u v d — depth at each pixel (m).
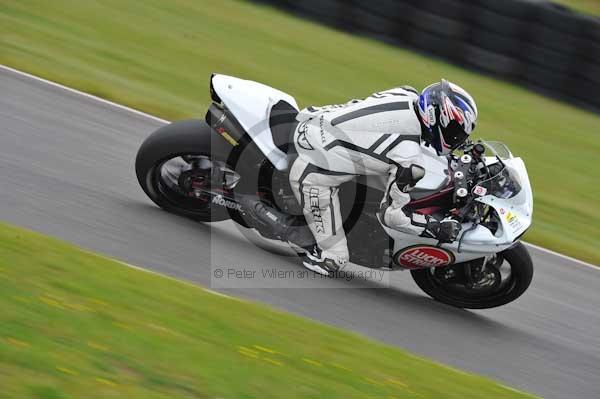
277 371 15.49
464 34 45.81
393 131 19.92
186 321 16.48
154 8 45.25
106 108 30.34
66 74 32.84
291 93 37.94
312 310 19.52
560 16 43.84
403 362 17.52
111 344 14.65
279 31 46.06
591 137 41.59
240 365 15.29
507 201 20.80
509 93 44.41
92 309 15.74
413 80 42.88
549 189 34.22
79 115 28.80
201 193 21.66
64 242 18.97
